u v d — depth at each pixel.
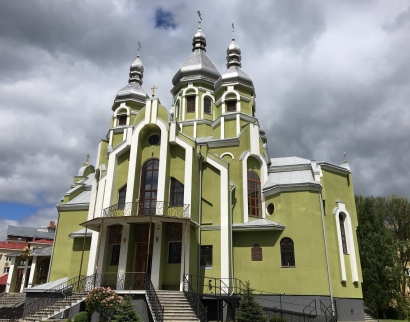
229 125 30.84
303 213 23.94
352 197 28.77
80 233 27.67
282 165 28.97
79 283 23.14
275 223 24.47
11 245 71.38
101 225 21.56
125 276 21.61
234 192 26.64
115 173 24.89
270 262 23.66
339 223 26.23
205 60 36.94
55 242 30.31
